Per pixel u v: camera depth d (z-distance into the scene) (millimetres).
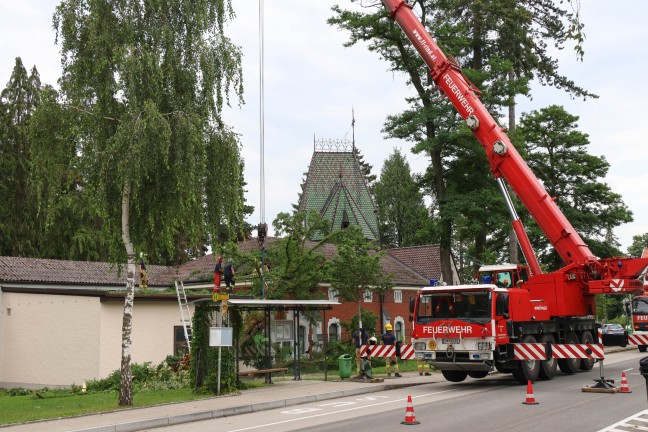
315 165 60719
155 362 26703
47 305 26688
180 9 17984
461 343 19406
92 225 49812
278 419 14523
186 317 28000
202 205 17734
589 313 22812
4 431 13094
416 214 82812
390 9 25188
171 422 14602
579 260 21719
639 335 27875
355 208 56969
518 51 35406
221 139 17984
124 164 16062
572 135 49812
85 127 16812
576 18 9578
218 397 18141
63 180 17359
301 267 29219
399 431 12117
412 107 33625
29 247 46500
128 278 17359
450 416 13906
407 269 47719
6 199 47344
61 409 16922
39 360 26578
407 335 43031
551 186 49938
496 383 21266
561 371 24719
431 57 24141
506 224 31656
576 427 12172
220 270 19547
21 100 49562
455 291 19828
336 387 20125
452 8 33469
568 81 36438
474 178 34062
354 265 30172
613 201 49719
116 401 18328
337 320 36812
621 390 17719
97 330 25188
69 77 16969
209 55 17672
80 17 17016
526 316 20672
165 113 17094
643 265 21203
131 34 16875
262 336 23562
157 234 18047
